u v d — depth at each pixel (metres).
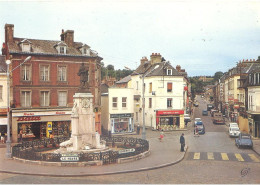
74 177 17.16
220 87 85.75
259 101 39.31
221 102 84.50
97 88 40.53
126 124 45.09
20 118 34.53
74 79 38.28
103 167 19.34
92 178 16.92
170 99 50.38
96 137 23.67
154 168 19.48
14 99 34.66
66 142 22.94
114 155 20.83
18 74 34.88
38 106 36.06
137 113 55.78
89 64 39.34
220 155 25.09
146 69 54.12
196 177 17.17
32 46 36.66
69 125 37.88
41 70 36.44
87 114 23.31
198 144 32.22
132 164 20.36
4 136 33.66
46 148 26.42
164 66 50.34
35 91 35.97
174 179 16.67
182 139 26.42
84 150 22.27
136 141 27.34
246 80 47.62
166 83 50.09
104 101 45.97
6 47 36.62
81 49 39.03
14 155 22.30
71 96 38.09
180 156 23.66
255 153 26.17
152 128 50.16
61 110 36.97
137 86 56.41
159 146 30.02
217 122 56.53
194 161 22.38
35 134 36.09
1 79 34.28
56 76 37.19
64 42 40.53
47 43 38.62
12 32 36.00
